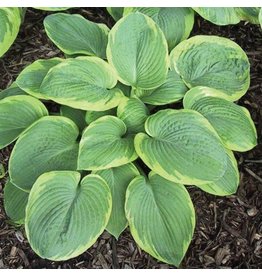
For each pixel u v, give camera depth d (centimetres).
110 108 95
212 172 88
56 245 86
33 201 88
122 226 93
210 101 98
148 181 94
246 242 100
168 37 108
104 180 91
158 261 99
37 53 116
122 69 98
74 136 97
